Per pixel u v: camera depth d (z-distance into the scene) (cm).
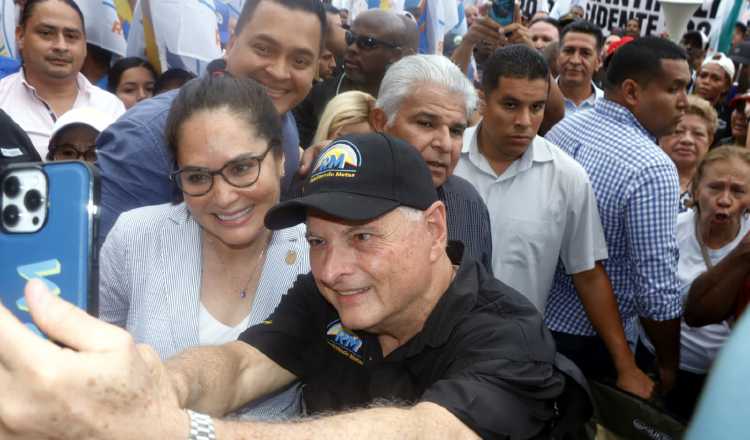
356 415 105
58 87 359
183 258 164
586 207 275
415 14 515
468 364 128
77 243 90
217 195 152
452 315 135
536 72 266
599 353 302
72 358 69
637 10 723
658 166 270
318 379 154
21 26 355
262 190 155
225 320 167
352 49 368
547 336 136
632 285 291
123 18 430
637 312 298
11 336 67
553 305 305
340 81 384
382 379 141
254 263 168
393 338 146
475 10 630
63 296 90
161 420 77
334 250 130
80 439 69
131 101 413
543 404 129
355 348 150
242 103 152
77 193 90
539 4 770
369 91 373
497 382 122
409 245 130
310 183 137
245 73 226
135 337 162
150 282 162
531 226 276
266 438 89
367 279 129
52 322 71
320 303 154
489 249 246
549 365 130
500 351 127
